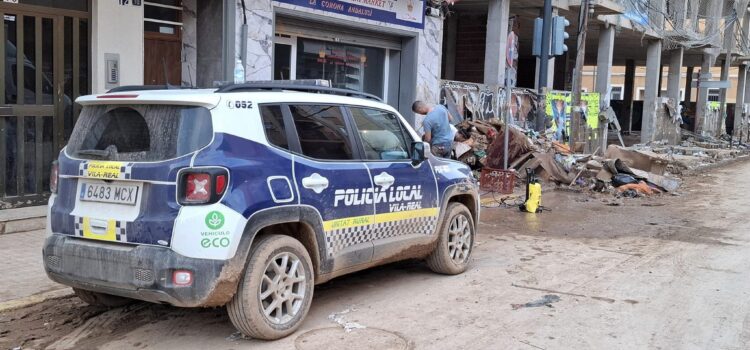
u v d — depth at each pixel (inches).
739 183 686.5
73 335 201.2
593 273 285.0
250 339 196.2
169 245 172.6
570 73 1348.4
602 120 919.0
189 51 411.8
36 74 332.8
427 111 442.3
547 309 231.1
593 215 453.4
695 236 380.2
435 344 195.2
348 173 215.3
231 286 178.2
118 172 180.1
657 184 586.2
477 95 666.8
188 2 407.5
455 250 273.9
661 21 1083.9
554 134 763.4
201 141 178.2
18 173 331.6
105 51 352.5
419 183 246.4
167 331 204.4
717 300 245.8
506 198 508.1
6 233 311.7
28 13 325.4
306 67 494.0
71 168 189.6
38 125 336.8
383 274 275.9
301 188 197.8
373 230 225.6
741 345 199.2
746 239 372.5
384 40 544.7
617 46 1299.2
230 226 175.8
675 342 200.7
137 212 177.8
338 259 213.0
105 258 179.0
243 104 189.5
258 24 421.1
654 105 1147.9
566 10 827.4
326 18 469.1
